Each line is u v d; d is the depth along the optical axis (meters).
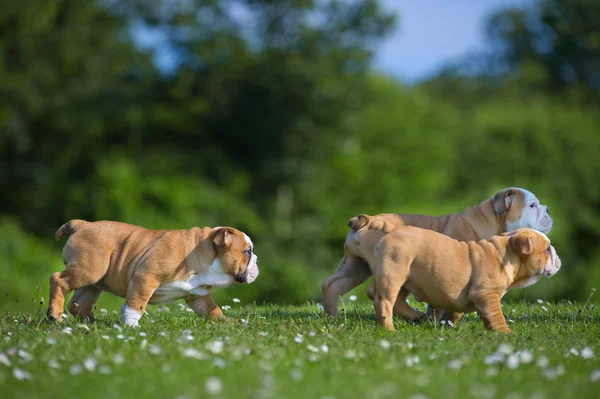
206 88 22.67
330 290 7.53
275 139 22.80
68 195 20.97
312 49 22.20
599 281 22.55
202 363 4.96
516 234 6.70
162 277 6.62
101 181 20.00
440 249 6.50
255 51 22.47
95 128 22.75
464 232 7.55
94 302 7.10
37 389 4.47
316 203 22.28
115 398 4.24
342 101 22.50
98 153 22.27
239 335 6.00
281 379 4.60
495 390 4.46
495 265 6.53
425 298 6.69
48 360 5.04
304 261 21.05
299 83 21.86
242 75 22.64
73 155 22.42
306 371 4.80
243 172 22.91
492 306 6.49
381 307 6.44
